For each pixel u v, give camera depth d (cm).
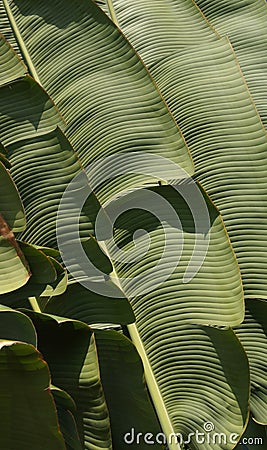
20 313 370
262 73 607
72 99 510
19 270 377
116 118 497
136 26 580
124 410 461
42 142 466
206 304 462
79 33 527
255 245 500
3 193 410
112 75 513
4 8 551
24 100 479
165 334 467
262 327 505
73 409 405
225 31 626
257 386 496
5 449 379
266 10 637
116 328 472
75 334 422
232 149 516
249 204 505
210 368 460
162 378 466
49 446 371
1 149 451
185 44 572
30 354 336
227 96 533
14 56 484
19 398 359
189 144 523
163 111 495
